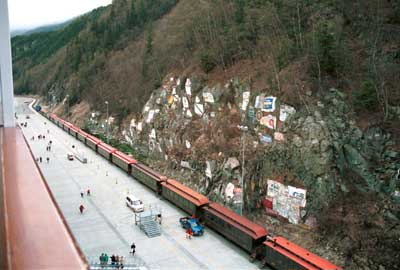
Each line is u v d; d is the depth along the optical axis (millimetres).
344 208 30250
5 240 5746
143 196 44938
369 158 30734
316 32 37719
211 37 53875
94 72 100125
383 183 29453
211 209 35469
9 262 5000
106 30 111250
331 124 33125
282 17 45125
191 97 52312
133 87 74188
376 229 27812
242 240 30703
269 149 36812
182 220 36219
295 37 42156
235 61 48656
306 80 36750
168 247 32219
